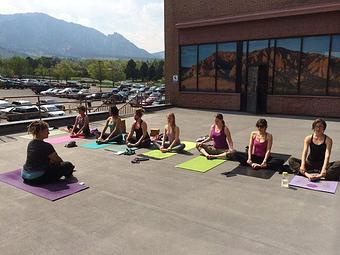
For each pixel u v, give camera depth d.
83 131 9.51
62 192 5.03
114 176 5.84
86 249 3.46
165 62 18.05
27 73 118.31
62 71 113.69
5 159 7.15
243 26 14.90
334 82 13.03
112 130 8.72
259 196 4.83
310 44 13.34
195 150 7.73
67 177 5.73
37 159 5.32
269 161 6.12
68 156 7.26
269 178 5.61
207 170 6.12
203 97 16.70
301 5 13.35
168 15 17.45
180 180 5.60
